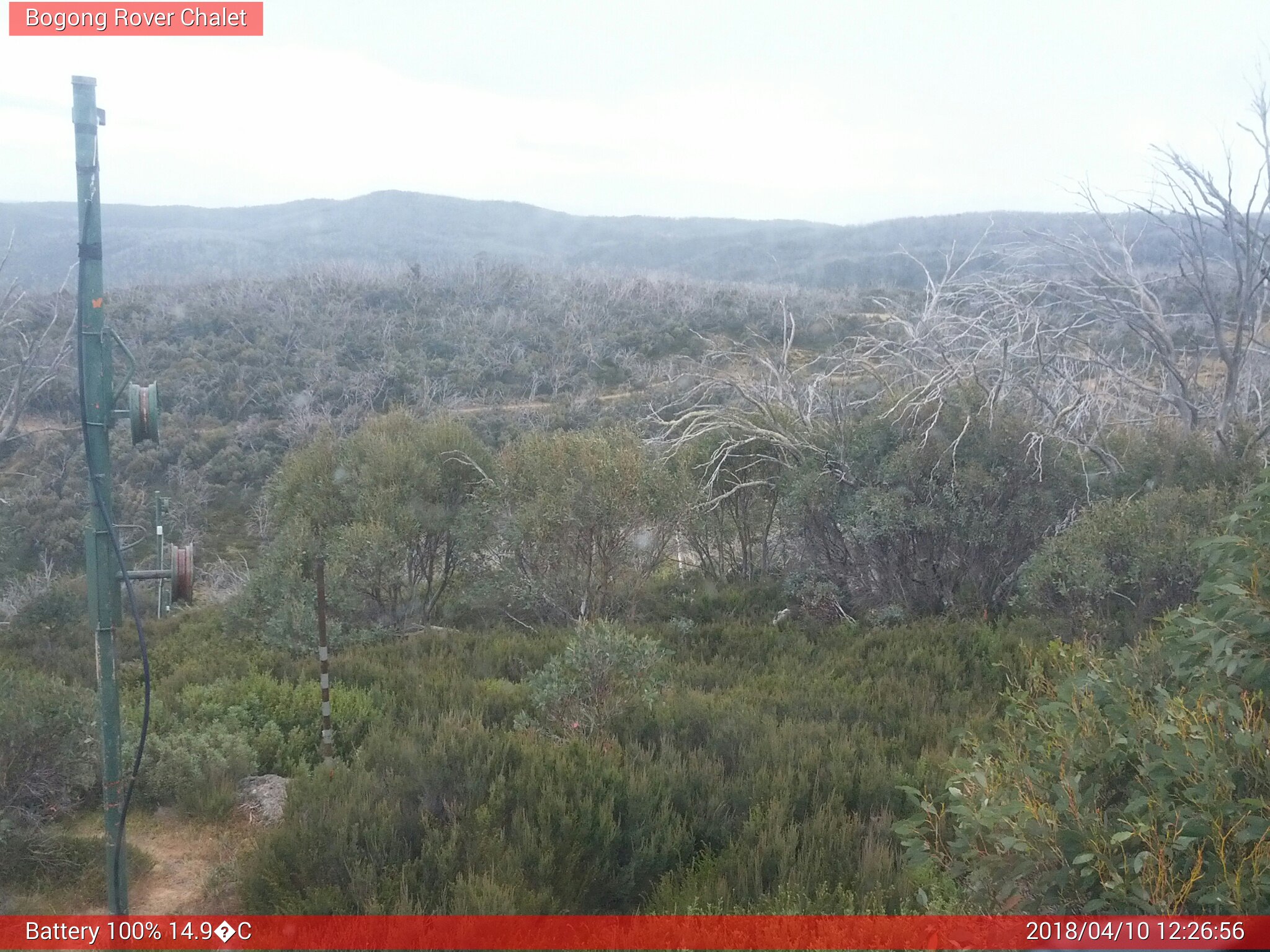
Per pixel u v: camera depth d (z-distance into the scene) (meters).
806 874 4.79
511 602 12.97
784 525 12.95
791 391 14.68
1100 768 3.69
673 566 14.84
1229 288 12.84
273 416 35.53
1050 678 5.96
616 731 7.05
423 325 45.41
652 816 5.41
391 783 5.62
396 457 13.38
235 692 8.33
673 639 11.26
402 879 4.66
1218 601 3.69
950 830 4.82
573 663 7.21
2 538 21.39
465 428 14.42
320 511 13.58
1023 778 3.85
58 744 5.78
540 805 5.16
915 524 11.13
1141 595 8.84
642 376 35.88
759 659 10.44
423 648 11.18
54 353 31.03
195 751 6.71
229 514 30.05
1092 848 3.29
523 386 38.12
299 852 4.93
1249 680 3.51
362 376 36.97
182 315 42.56
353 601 12.16
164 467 32.03
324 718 6.87
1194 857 3.22
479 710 7.86
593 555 12.52
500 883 4.68
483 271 55.56
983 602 11.24
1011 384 12.52
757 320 38.44
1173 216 12.23
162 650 12.01
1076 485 11.25
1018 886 3.62
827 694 8.37
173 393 35.44
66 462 29.31
